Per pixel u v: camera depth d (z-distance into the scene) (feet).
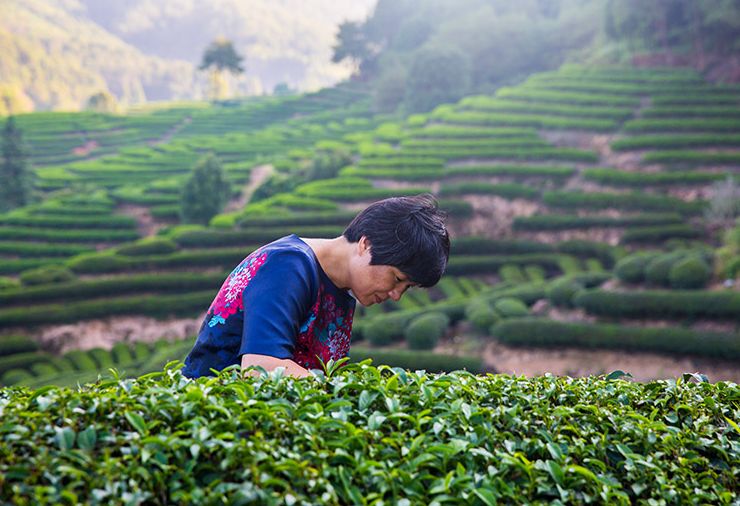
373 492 5.86
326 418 6.27
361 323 94.79
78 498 5.23
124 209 174.91
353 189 153.07
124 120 299.99
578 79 198.80
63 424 5.90
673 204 128.57
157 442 5.63
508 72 260.01
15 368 99.91
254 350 8.05
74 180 208.95
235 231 134.62
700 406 8.47
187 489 5.46
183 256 126.93
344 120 277.03
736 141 142.82
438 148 169.78
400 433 6.41
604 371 79.97
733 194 121.29
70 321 111.65
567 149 155.33
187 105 371.56
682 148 146.61
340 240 9.04
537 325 85.10
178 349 86.69
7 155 191.93
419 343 87.56
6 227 158.40
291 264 8.55
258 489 5.37
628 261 96.89
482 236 134.51
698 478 7.22
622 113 165.99
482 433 6.73
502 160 158.51
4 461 5.39
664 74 193.57
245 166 203.51
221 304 8.67
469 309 94.48
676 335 79.41
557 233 131.75
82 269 126.31
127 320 113.39
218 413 6.21
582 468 6.42
